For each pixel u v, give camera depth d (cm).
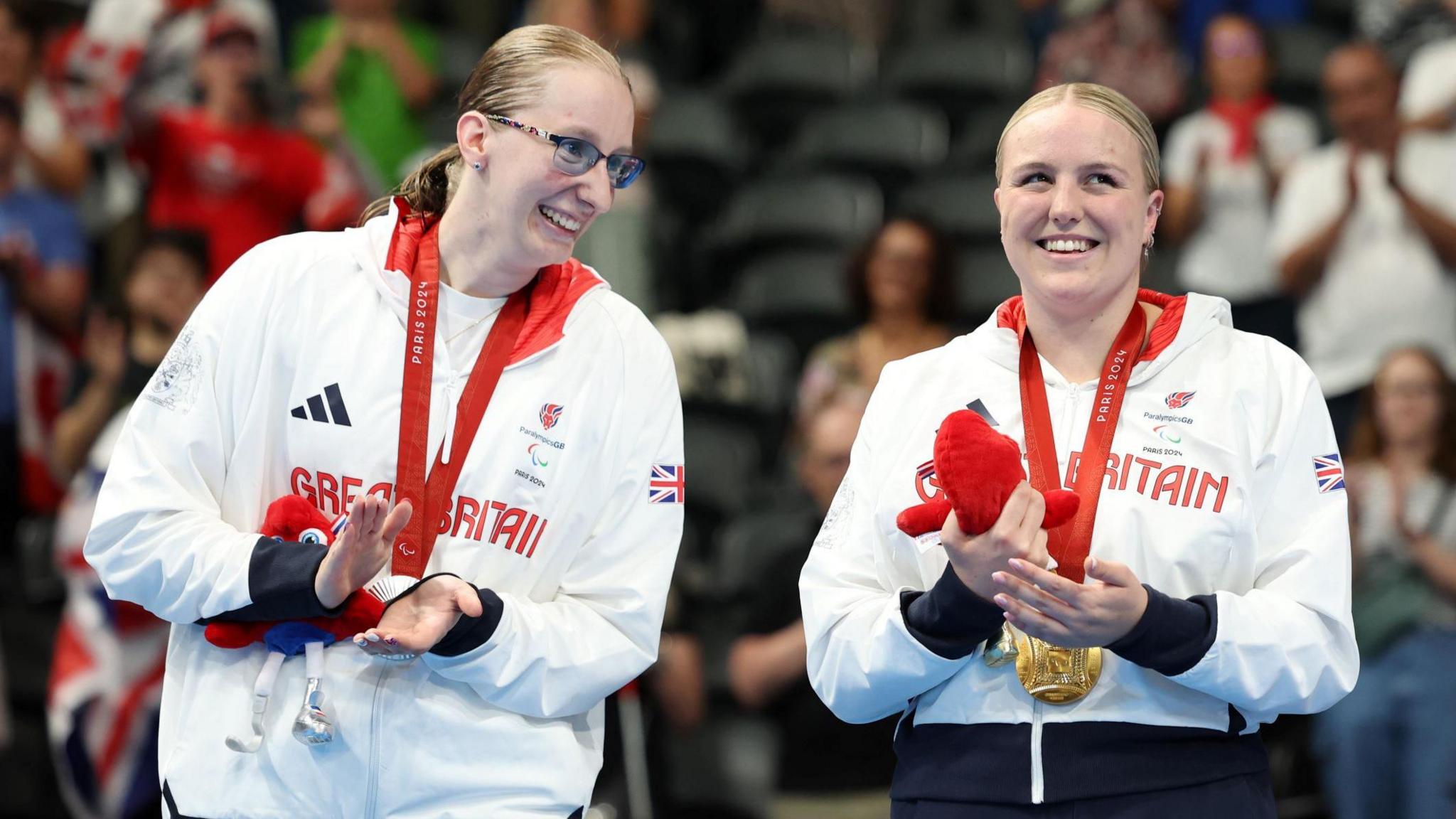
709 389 1683
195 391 701
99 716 1245
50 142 1808
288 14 2089
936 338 1557
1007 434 702
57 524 1548
